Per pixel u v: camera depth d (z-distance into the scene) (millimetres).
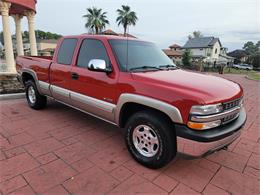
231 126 2525
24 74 5328
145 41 3953
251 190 2438
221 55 56656
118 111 2979
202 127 2246
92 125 4242
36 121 4363
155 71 3145
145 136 2785
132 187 2402
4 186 2334
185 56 36969
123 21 33938
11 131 3822
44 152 3105
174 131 2521
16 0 9406
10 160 2854
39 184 2389
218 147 2408
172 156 2590
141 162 2830
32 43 11656
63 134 3770
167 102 2398
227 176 2691
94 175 2592
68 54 3980
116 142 3520
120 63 3064
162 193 2328
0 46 35344
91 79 3336
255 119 5191
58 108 5316
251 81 16234
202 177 2648
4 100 5910
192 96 2252
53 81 4266
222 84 2775
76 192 2291
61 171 2646
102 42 3344
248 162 3061
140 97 2643
